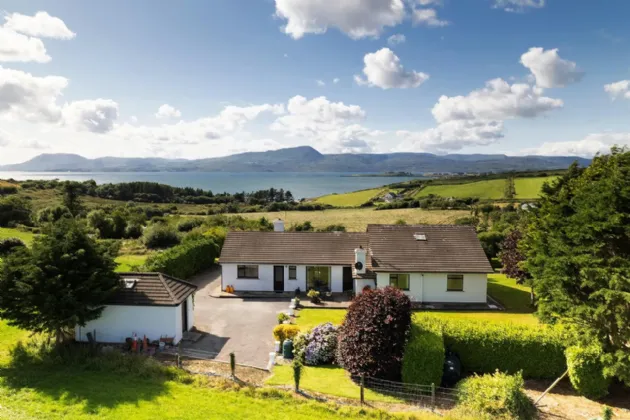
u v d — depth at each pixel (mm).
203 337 24000
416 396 17203
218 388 16938
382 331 18203
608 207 17234
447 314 29625
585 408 16406
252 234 37750
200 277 39062
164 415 14383
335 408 15703
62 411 14242
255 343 23125
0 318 18859
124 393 15852
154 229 52500
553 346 18547
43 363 18266
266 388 16938
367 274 33188
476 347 19094
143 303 22000
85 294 19578
